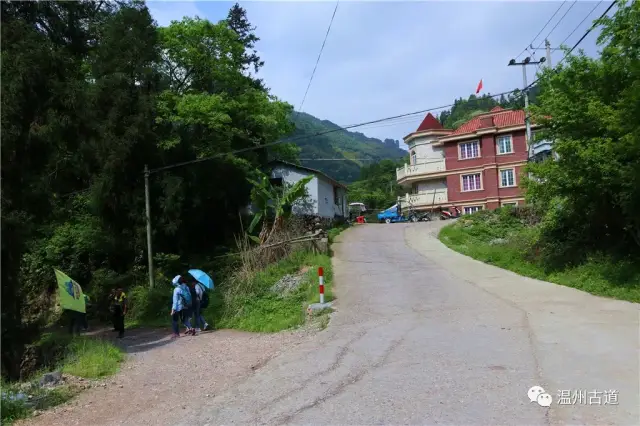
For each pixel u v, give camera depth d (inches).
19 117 539.5
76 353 454.3
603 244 621.3
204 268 925.8
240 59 1284.4
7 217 513.0
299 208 1341.0
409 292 594.6
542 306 468.1
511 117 1625.2
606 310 427.8
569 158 558.3
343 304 561.3
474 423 211.8
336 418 229.8
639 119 472.4
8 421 270.1
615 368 273.0
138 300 810.2
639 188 497.0
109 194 866.1
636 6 505.7
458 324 422.6
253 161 1182.3
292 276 738.2
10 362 513.0
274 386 294.5
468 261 789.9
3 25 543.8
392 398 251.4
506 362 299.4
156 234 911.0
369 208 2881.4
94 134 645.3
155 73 901.8
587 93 557.6
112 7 895.1
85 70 873.5
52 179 659.4
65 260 948.0
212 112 985.5
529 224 1050.7
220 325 624.4
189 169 952.3
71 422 265.9
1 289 527.2
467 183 1658.5
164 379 352.5
